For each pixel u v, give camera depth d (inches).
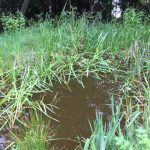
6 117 165.3
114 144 118.4
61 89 199.0
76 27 271.9
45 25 302.7
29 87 181.8
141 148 106.5
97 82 209.0
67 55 234.1
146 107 140.4
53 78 211.3
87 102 185.2
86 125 161.0
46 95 191.3
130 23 307.4
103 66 223.9
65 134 152.8
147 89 170.4
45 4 490.3
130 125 127.6
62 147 142.9
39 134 143.6
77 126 160.1
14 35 281.3
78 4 501.4
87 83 207.3
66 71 219.6
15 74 197.2
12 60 219.6
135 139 119.5
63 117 168.4
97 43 243.4
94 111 174.6
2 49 229.6
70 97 190.4
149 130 115.1
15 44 238.8
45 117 167.0
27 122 159.5
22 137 146.6
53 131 154.8
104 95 192.4
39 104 180.4
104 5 477.4
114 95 191.2
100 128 120.4
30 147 132.0
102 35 260.5
